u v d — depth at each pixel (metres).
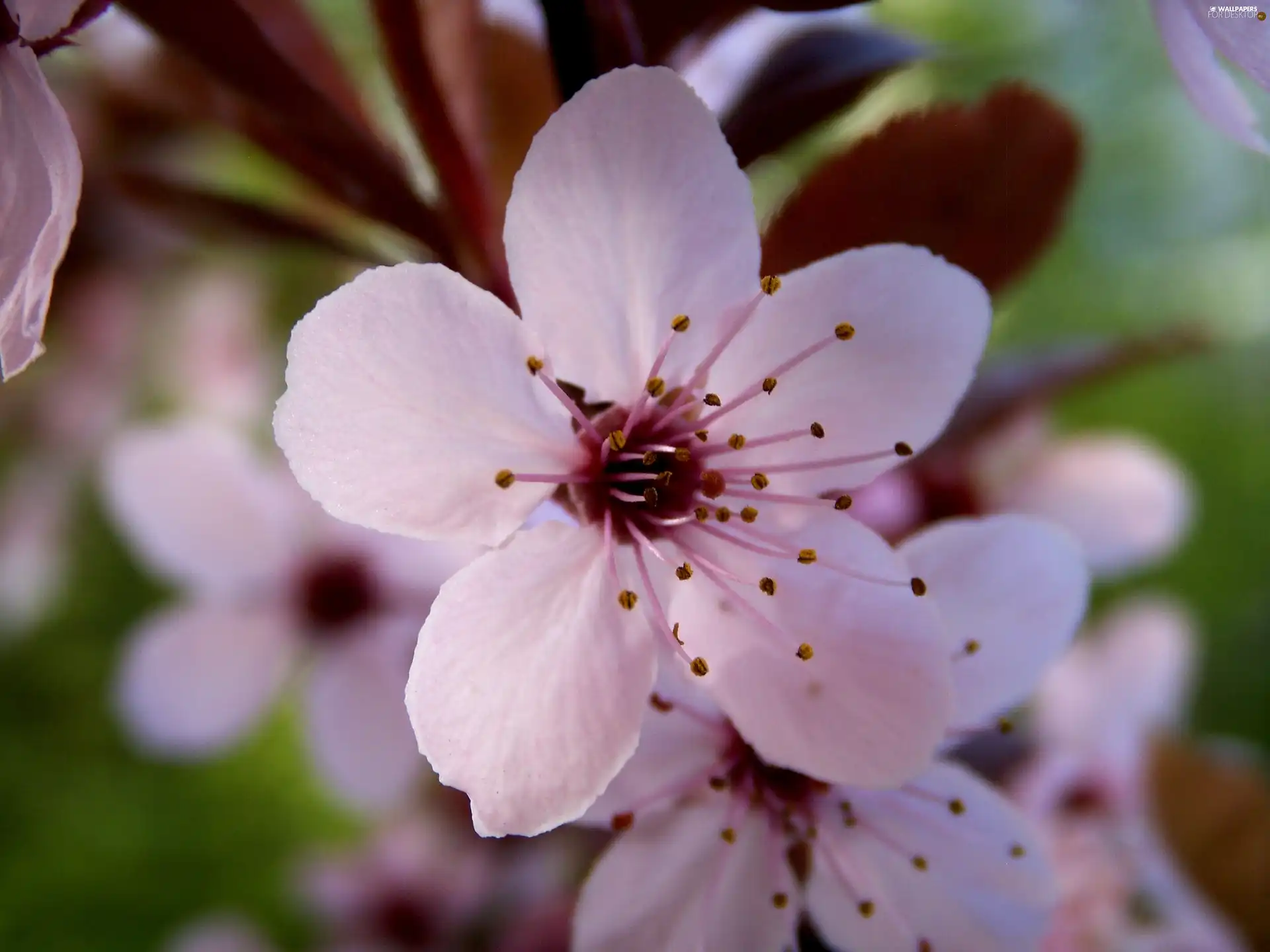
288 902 0.17
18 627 0.19
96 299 0.16
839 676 0.07
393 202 0.08
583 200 0.07
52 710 0.18
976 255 0.08
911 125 0.08
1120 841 0.10
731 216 0.07
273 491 0.12
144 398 0.18
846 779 0.07
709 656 0.07
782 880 0.08
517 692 0.07
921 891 0.08
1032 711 0.11
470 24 0.08
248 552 0.12
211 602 0.12
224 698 0.13
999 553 0.08
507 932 0.13
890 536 0.10
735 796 0.08
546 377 0.07
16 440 0.19
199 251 0.16
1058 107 0.08
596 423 0.07
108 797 0.18
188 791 0.18
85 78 0.10
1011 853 0.08
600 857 0.08
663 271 0.07
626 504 0.08
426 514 0.07
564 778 0.07
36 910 0.17
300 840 0.18
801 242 0.08
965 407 0.09
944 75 0.10
